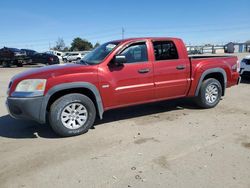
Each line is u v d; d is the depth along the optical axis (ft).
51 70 16.43
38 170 12.51
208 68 21.85
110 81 17.65
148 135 16.67
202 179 11.29
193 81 21.29
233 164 12.51
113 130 17.78
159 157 13.48
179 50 20.57
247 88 32.76
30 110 15.83
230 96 27.84
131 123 19.19
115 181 11.35
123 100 18.48
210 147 14.51
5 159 13.82
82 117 17.04
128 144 15.29
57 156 13.98
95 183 11.26
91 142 15.79
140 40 18.97
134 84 18.60
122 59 17.20
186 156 13.50
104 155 13.91
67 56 137.49
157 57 19.65
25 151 14.76
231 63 23.48
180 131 17.22
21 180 11.69
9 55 91.76
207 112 21.59
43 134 17.46
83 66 17.13
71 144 15.58
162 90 19.88
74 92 17.29
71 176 11.87
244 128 17.44
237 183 10.93
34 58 94.89
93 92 17.13
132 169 12.33
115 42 19.07
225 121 19.06
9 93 16.48
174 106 23.68
